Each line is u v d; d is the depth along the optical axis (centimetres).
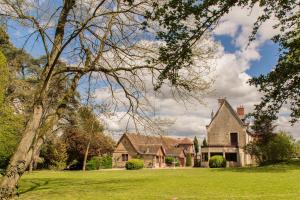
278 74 736
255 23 757
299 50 721
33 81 3141
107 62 1698
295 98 750
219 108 5919
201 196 1672
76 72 1697
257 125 812
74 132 5356
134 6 1485
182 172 3778
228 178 2689
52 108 1853
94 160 5534
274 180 2445
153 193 1817
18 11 1443
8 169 1434
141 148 6900
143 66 1661
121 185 2294
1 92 2559
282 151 4606
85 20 1515
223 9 704
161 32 764
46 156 5275
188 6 722
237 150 5544
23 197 1714
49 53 1591
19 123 2755
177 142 8906
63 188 2136
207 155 5897
